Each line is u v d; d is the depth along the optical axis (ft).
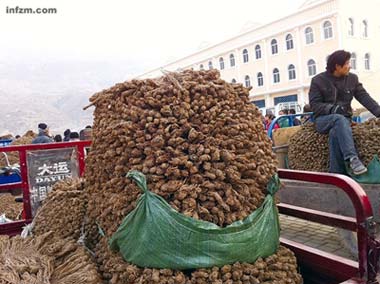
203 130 4.94
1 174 12.44
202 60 89.71
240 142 5.00
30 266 4.82
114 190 5.19
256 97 77.92
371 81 64.95
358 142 8.66
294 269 4.73
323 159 9.70
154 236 4.24
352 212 8.13
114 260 4.85
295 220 10.01
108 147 5.36
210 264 4.17
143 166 4.73
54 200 7.12
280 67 71.92
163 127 4.92
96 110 6.09
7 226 7.82
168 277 4.21
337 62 9.58
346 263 4.77
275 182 4.92
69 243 5.65
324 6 62.69
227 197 4.55
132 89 5.46
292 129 11.93
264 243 4.59
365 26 64.64
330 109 9.25
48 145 8.43
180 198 4.42
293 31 68.03
